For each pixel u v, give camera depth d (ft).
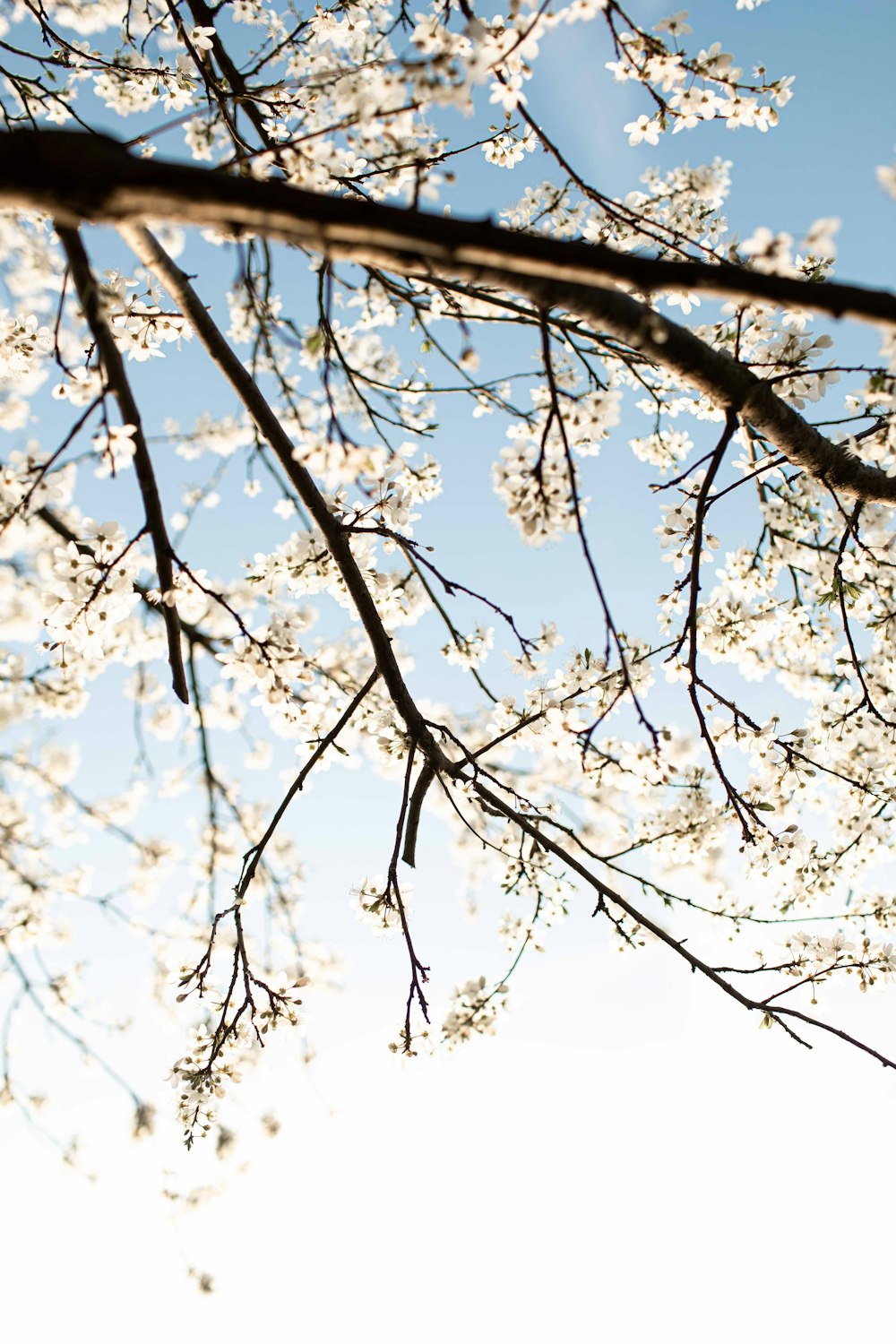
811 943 12.64
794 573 15.30
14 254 16.44
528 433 11.07
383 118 8.15
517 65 9.05
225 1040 11.94
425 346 11.81
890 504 10.98
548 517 8.48
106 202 5.30
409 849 11.46
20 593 17.66
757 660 15.75
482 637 13.75
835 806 15.65
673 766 9.59
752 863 12.87
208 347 10.38
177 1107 11.75
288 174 8.61
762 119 11.33
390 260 6.33
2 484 9.27
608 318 7.57
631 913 11.20
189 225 5.71
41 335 13.67
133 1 15.39
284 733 11.82
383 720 13.58
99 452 8.03
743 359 12.01
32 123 12.17
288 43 13.12
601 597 8.04
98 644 9.86
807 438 9.90
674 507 13.25
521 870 13.09
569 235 14.80
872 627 14.70
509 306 10.19
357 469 7.03
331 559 13.00
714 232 14.32
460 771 11.47
